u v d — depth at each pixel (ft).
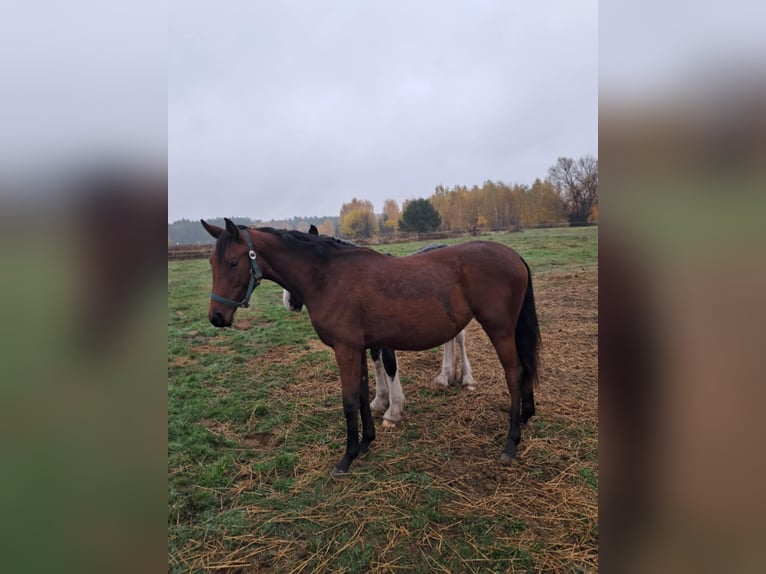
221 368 15.34
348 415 8.80
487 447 9.53
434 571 6.26
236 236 8.66
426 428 10.55
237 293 8.81
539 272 29.76
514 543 6.69
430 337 8.85
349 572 6.32
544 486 8.05
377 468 8.88
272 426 10.96
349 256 8.99
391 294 8.56
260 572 6.40
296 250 8.83
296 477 8.73
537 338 9.72
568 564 6.26
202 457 9.50
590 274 27.71
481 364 15.05
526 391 9.98
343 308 8.66
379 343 8.96
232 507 7.86
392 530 7.10
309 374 14.60
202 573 6.40
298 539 7.02
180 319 23.12
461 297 8.91
